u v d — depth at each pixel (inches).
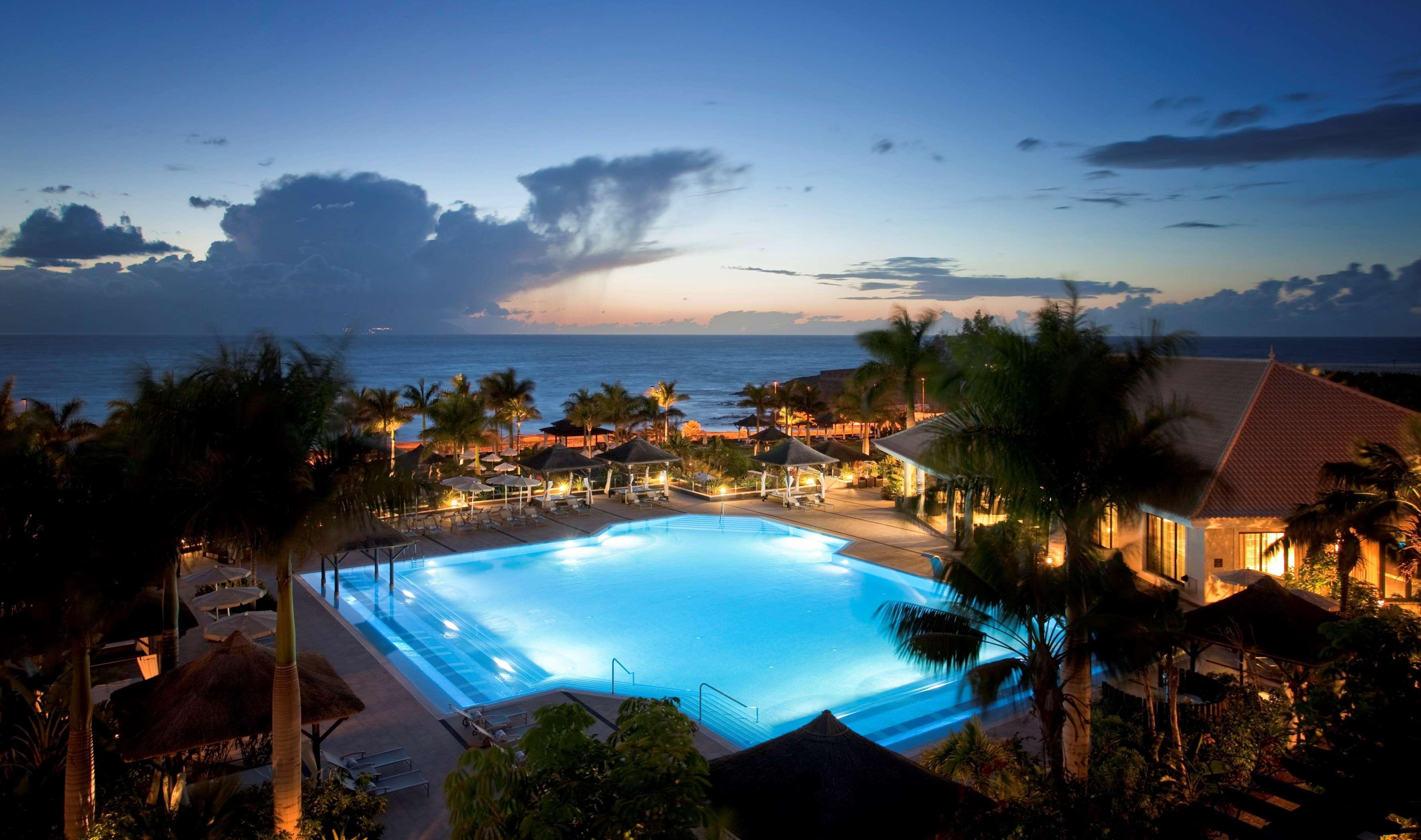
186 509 385.1
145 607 589.9
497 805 280.4
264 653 485.4
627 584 1002.7
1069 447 519.8
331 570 1031.6
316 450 425.1
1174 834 409.4
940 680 700.0
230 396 407.8
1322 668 447.2
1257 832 365.1
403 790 494.0
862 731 603.5
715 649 781.3
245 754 501.4
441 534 1201.4
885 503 1437.0
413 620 862.5
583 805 273.7
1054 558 883.4
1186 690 582.9
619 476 1636.3
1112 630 455.5
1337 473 661.3
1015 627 507.5
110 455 399.9
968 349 580.7
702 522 1325.0
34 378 5698.8
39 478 384.5
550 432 2078.0
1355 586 655.1
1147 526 892.0
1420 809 339.0
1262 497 791.7
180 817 401.1
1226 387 976.3
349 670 690.2
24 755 469.4
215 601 650.2
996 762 480.1
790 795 355.9
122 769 471.5
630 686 688.4
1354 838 348.5
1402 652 402.0
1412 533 638.5
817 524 1268.5
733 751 551.5
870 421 1772.9
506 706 616.4
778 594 959.6
